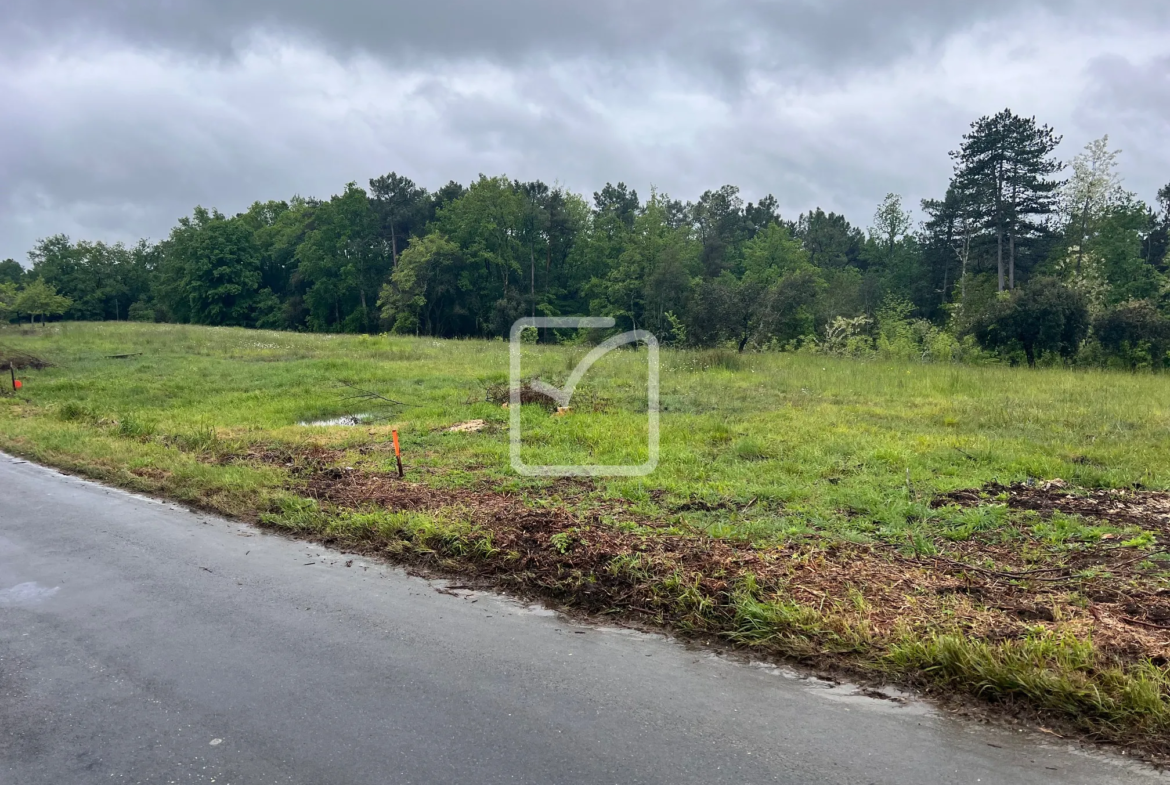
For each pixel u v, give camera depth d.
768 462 7.68
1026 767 2.75
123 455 8.72
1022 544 5.07
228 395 14.09
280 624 4.21
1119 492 6.45
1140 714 2.96
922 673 3.38
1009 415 10.27
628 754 2.88
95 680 3.60
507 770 2.80
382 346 23.73
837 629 3.79
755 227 62.06
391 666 3.69
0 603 4.58
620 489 6.69
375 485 7.12
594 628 4.12
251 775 2.81
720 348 21.14
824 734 3.00
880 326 31.17
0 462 8.84
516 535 5.36
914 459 7.68
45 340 25.38
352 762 2.88
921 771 2.73
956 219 44.06
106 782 2.79
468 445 9.10
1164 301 28.05
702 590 4.32
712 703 3.28
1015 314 19.30
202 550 5.55
